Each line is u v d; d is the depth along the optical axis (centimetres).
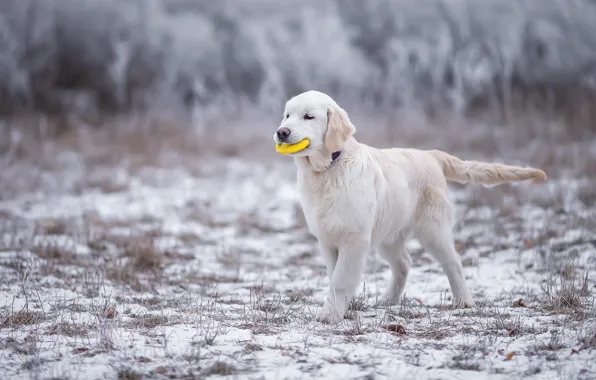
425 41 3706
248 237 1360
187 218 1522
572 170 1948
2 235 1241
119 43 3491
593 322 692
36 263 1028
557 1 3784
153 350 606
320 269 1091
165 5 3753
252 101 3559
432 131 2866
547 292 812
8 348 617
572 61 3647
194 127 3059
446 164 906
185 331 669
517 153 2277
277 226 1462
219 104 3500
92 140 2712
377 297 877
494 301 854
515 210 1465
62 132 2834
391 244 862
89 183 1938
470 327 689
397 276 872
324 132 750
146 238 1227
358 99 3600
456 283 838
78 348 609
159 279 986
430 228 848
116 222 1435
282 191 1902
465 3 3766
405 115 3356
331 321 723
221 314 760
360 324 699
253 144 2769
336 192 740
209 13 3772
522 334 658
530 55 3688
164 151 2569
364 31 3809
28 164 2175
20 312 736
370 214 746
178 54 3566
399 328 684
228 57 3634
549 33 3688
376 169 779
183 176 2144
